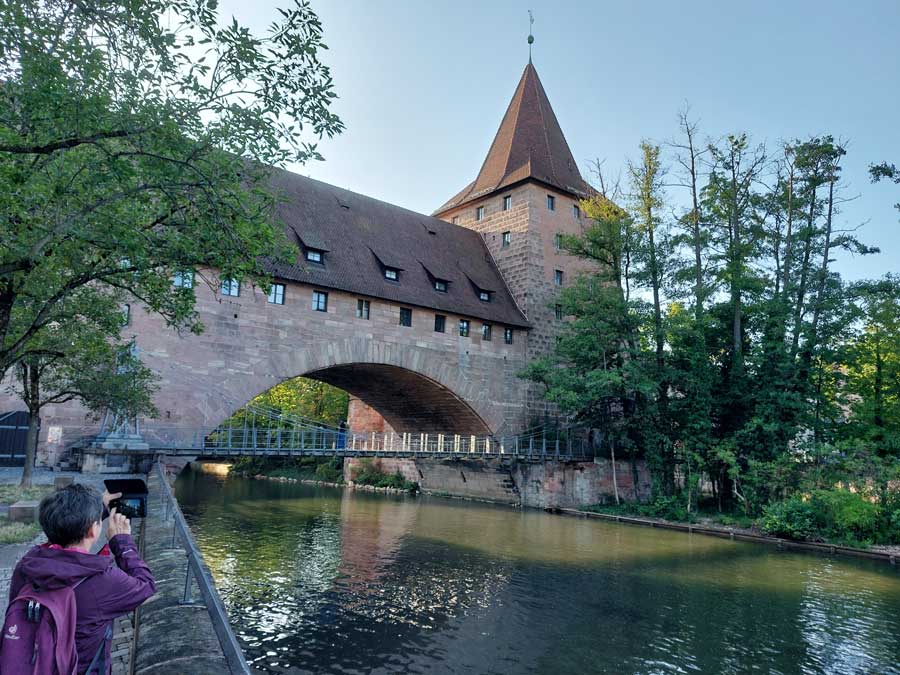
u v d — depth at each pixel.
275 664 10.82
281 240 10.48
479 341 36.84
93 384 16.61
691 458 31.77
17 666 2.49
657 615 14.48
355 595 15.25
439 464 42.09
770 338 31.05
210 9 8.20
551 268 41.03
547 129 44.53
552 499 34.47
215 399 25.89
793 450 30.16
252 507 31.94
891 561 21.98
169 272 10.84
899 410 29.38
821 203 32.50
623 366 32.22
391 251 35.34
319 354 29.38
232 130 8.73
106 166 8.54
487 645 12.21
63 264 10.48
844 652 12.42
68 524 2.81
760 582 18.09
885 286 28.77
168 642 5.39
